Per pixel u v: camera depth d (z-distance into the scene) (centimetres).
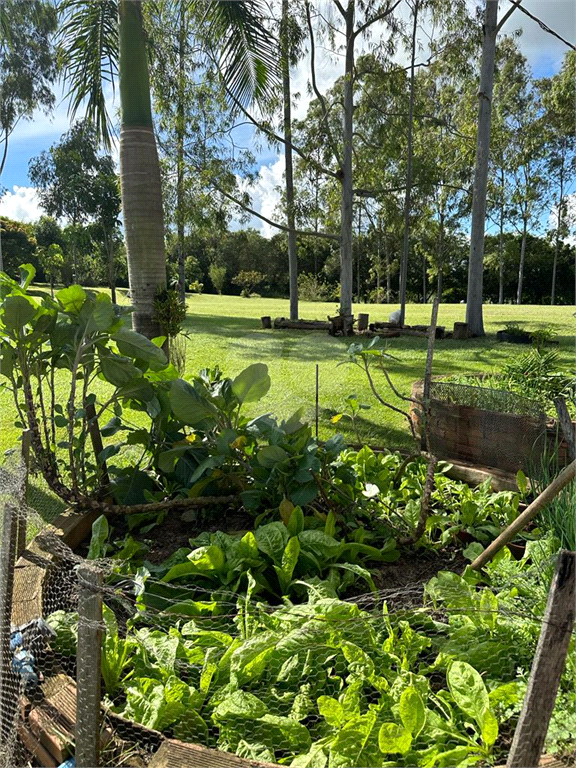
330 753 121
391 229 1628
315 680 151
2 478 202
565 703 125
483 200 1056
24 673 148
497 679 150
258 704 135
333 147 1127
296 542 200
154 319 430
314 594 178
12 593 161
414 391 410
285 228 1123
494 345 916
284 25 788
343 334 1043
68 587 183
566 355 690
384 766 120
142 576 173
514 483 279
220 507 273
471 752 124
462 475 303
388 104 1297
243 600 182
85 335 240
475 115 1343
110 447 264
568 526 209
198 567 200
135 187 414
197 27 583
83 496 254
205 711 144
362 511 253
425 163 1330
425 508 231
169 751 119
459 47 1130
